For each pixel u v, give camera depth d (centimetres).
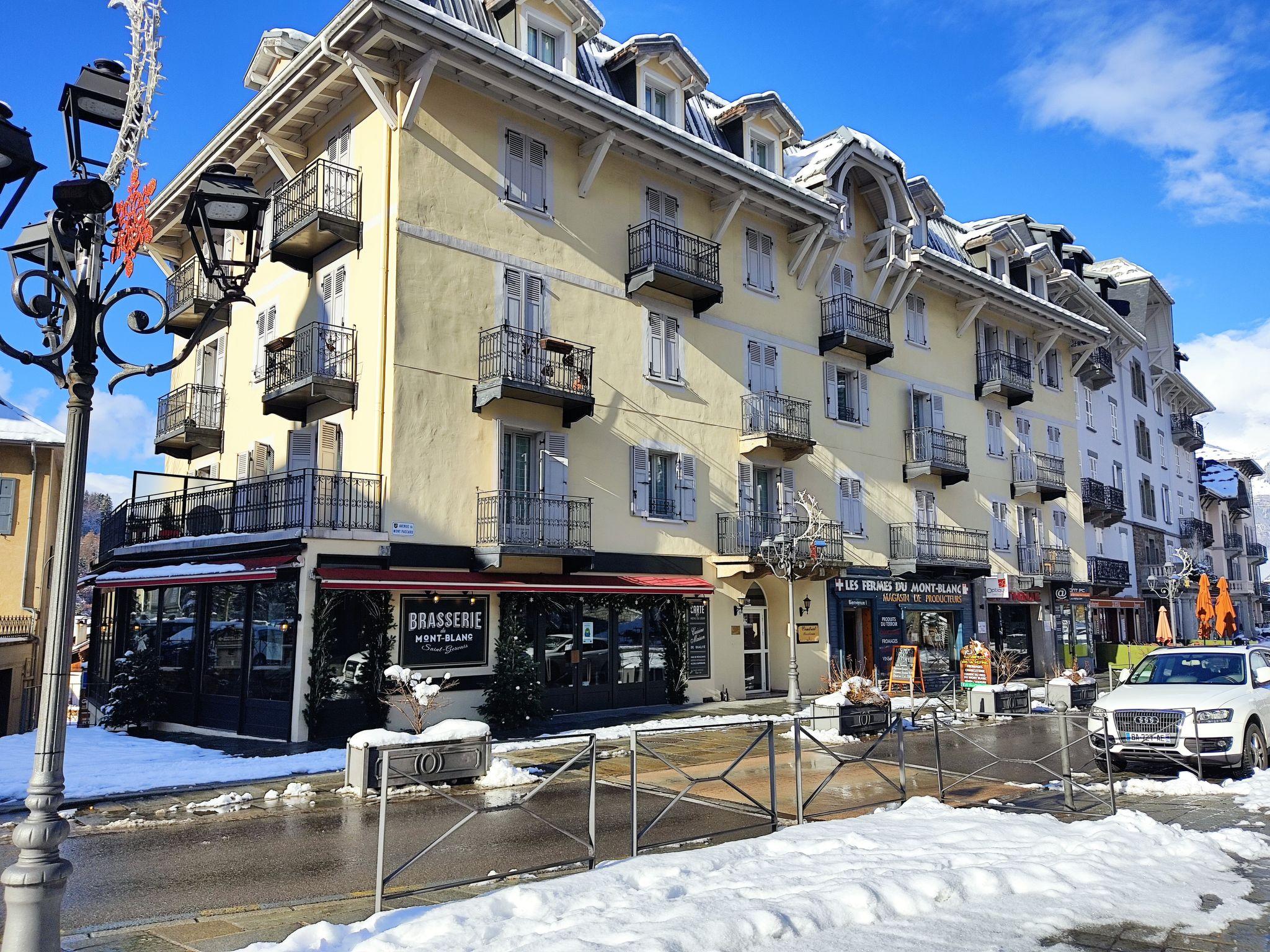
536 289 1966
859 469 2709
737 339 2395
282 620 1605
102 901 677
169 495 2202
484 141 1914
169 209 2433
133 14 581
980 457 3186
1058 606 3481
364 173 1856
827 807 991
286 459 2008
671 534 2170
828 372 2653
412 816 988
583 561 1908
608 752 1455
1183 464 5556
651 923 498
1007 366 3291
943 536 2945
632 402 2122
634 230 2164
